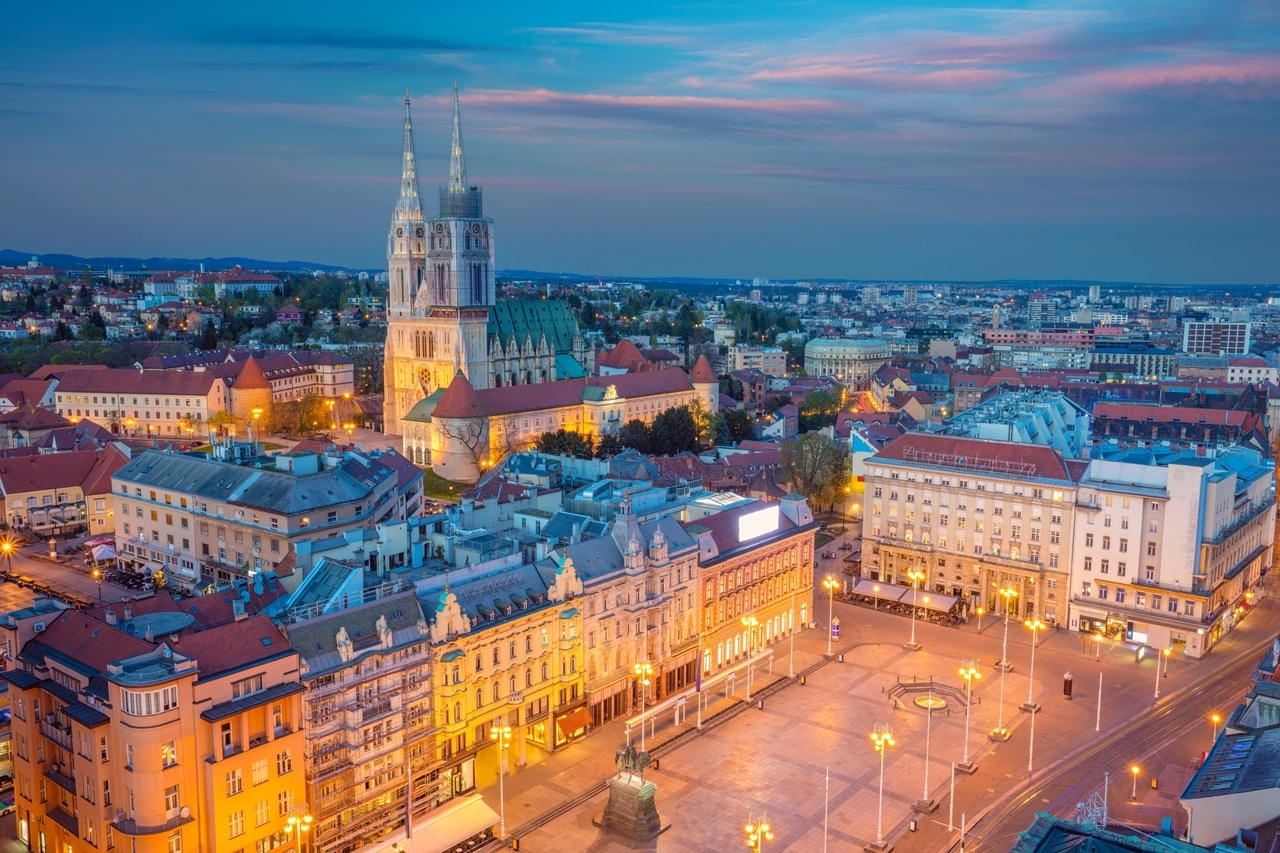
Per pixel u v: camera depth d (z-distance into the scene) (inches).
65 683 4099.4
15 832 4480.8
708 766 5280.5
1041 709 6003.9
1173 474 6870.1
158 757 3769.7
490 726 5024.6
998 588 7652.6
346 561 5605.3
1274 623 7524.6
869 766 5295.3
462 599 4992.6
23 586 7573.8
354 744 4365.2
